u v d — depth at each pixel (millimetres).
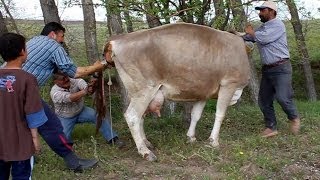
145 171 3863
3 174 2994
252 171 3791
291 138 4641
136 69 4090
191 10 4711
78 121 4727
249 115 5988
